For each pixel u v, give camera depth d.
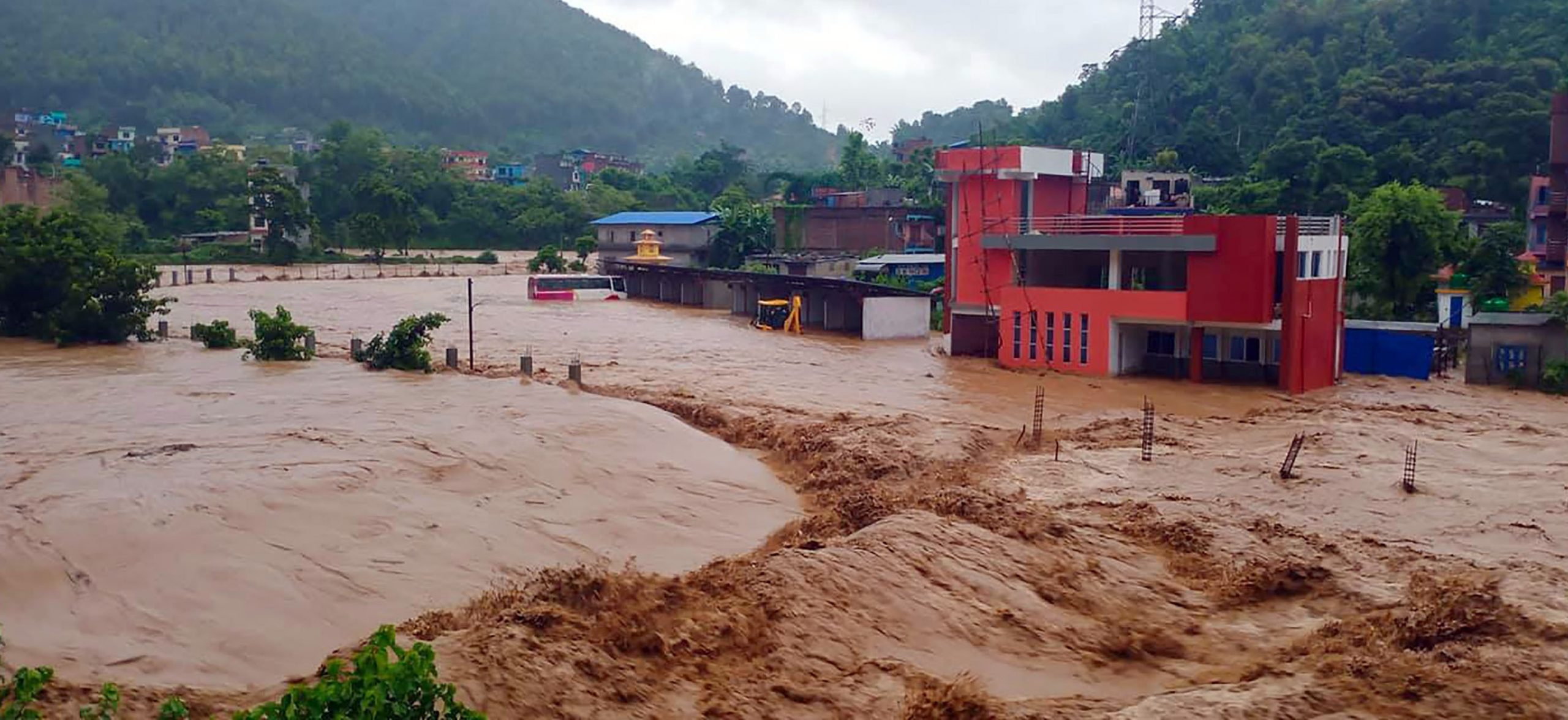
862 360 52.56
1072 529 23.05
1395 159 84.75
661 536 22.84
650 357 51.34
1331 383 46.91
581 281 82.81
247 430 29.27
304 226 112.75
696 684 15.30
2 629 16.08
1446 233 57.22
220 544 19.58
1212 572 21.22
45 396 35.53
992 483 27.52
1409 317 58.00
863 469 28.17
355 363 44.50
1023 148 52.25
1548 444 33.03
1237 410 39.94
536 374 43.44
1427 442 33.03
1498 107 85.44
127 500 21.41
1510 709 14.52
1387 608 19.22
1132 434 33.94
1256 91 107.88
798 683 15.70
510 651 14.62
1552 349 45.56
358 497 22.67
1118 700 15.94
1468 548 22.94
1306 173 82.31
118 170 122.69
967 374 47.91
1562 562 22.06
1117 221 52.34
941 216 97.75
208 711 13.84
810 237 103.19
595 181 157.38
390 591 18.62
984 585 19.38
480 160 179.38
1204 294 44.78
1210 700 14.94
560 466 26.59
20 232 52.09
